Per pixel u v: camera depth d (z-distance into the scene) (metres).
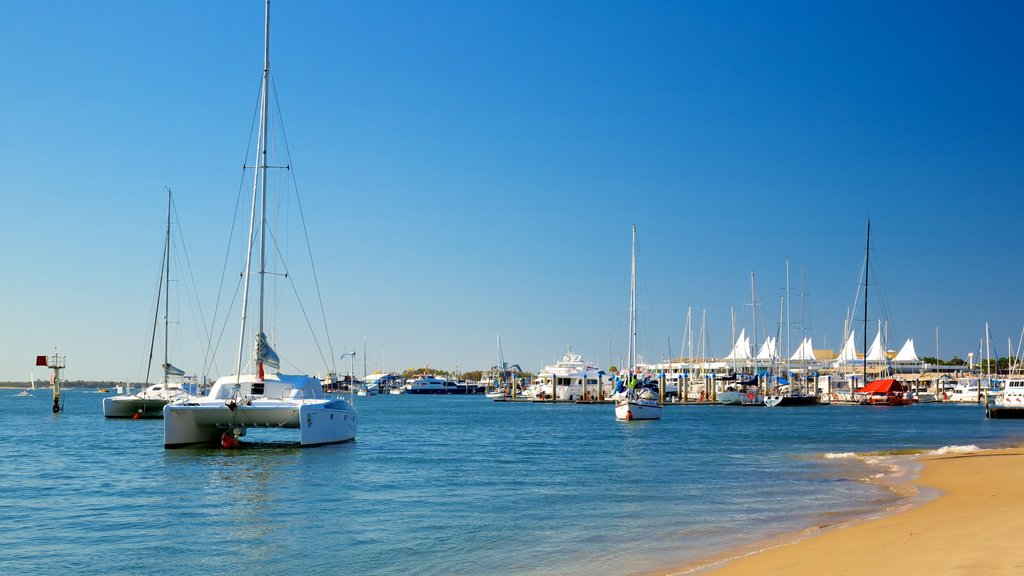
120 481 28.58
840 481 29.61
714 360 160.88
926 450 43.62
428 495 26.09
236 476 30.08
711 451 43.31
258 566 16.66
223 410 36.56
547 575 15.65
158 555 17.56
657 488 27.97
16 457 36.44
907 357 187.50
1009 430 63.47
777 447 46.09
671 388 141.12
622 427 67.69
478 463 35.97
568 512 22.97
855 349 161.12
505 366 198.00
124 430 56.66
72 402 142.12
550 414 98.88
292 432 50.91
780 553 16.03
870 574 13.00
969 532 16.11
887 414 96.00
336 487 27.62
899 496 25.31
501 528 20.58
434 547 18.38
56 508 23.22
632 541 18.78
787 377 136.25
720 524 20.80
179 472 31.05
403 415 96.25
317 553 17.78
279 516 22.20
